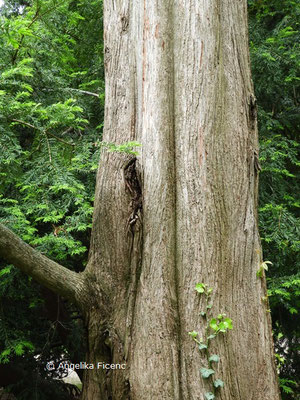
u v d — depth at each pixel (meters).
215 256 3.81
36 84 5.55
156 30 4.19
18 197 5.92
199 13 4.14
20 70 3.81
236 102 4.20
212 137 4.00
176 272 3.86
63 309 6.71
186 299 3.76
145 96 4.16
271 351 3.90
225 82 4.21
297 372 7.54
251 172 4.16
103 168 4.28
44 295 6.57
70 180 4.22
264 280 4.03
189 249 3.82
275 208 6.25
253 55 6.92
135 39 4.36
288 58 6.82
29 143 6.04
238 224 3.96
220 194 3.93
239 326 3.78
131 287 3.97
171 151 4.05
